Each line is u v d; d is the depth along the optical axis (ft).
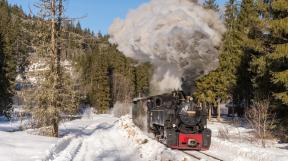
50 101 72.59
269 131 77.00
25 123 80.89
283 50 68.74
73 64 80.07
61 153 48.52
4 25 198.18
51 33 73.82
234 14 129.29
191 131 60.34
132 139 72.54
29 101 72.95
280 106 76.02
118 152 57.26
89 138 77.56
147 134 79.30
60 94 73.56
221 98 130.41
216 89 129.49
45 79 72.54
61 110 73.97
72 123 140.15
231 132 90.12
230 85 124.36
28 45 74.74
